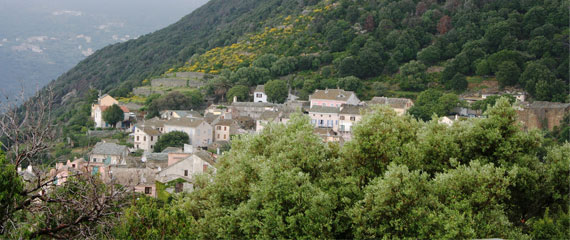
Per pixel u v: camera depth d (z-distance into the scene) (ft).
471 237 88.38
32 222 70.64
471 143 108.88
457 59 487.20
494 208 97.19
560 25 491.72
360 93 475.31
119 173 180.14
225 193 119.55
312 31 644.69
